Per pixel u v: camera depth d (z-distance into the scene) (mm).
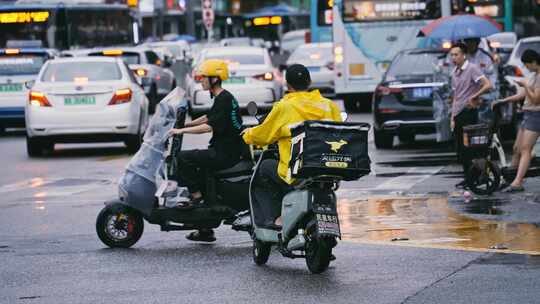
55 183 26062
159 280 14281
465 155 22016
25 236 18234
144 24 108438
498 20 49062
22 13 58406
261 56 44156
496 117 22109
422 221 18422
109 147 36438
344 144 13773
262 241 14953
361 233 17406
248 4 123625
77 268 15227
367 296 12977
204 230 17188
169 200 16594
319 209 13906
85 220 19891
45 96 32406
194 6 110750
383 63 46312
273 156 14992
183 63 57000
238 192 16453
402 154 30359
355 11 46406
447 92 25953
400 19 46094
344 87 46656
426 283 13602
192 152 16438
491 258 15062
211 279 14273
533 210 19281
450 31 30781
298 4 130875
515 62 40125
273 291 13422
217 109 16266
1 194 24203
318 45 56750
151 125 16594
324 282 13844
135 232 16797
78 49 55906
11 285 14203
